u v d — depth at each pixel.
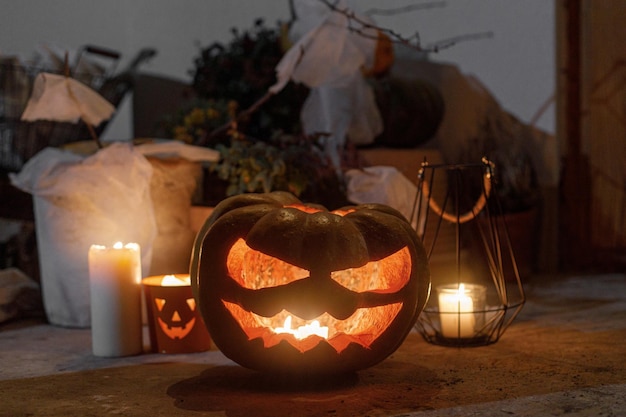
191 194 1.73
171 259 1.67
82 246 1.58
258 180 1.69
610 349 1.38
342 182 1.80
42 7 2.29
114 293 1.36
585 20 2.25
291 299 1.12
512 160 2.13
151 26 2.45
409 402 1.11
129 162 1.58
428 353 1.37
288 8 2.35
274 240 1.13
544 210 2.23
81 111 1.58
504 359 1.32
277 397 1.14
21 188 1.61
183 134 1.93
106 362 1.34
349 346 1.16
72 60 1.97
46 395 1.16
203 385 1.20
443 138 2.37
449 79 2.36
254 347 1.16
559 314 1.67
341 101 1.91
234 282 1.15
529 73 2.22
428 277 1.23
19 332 1.58
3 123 1.85
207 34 2.47
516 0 2.24
